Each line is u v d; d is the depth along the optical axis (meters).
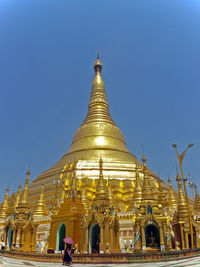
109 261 28.41
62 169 71.50
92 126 84.25
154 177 75.69
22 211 42.19
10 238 41.50
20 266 25.00
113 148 77.00
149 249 33.41
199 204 61.03
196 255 30.33
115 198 58.00
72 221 37.69
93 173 65.38
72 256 29.72
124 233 46.31
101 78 100.50
